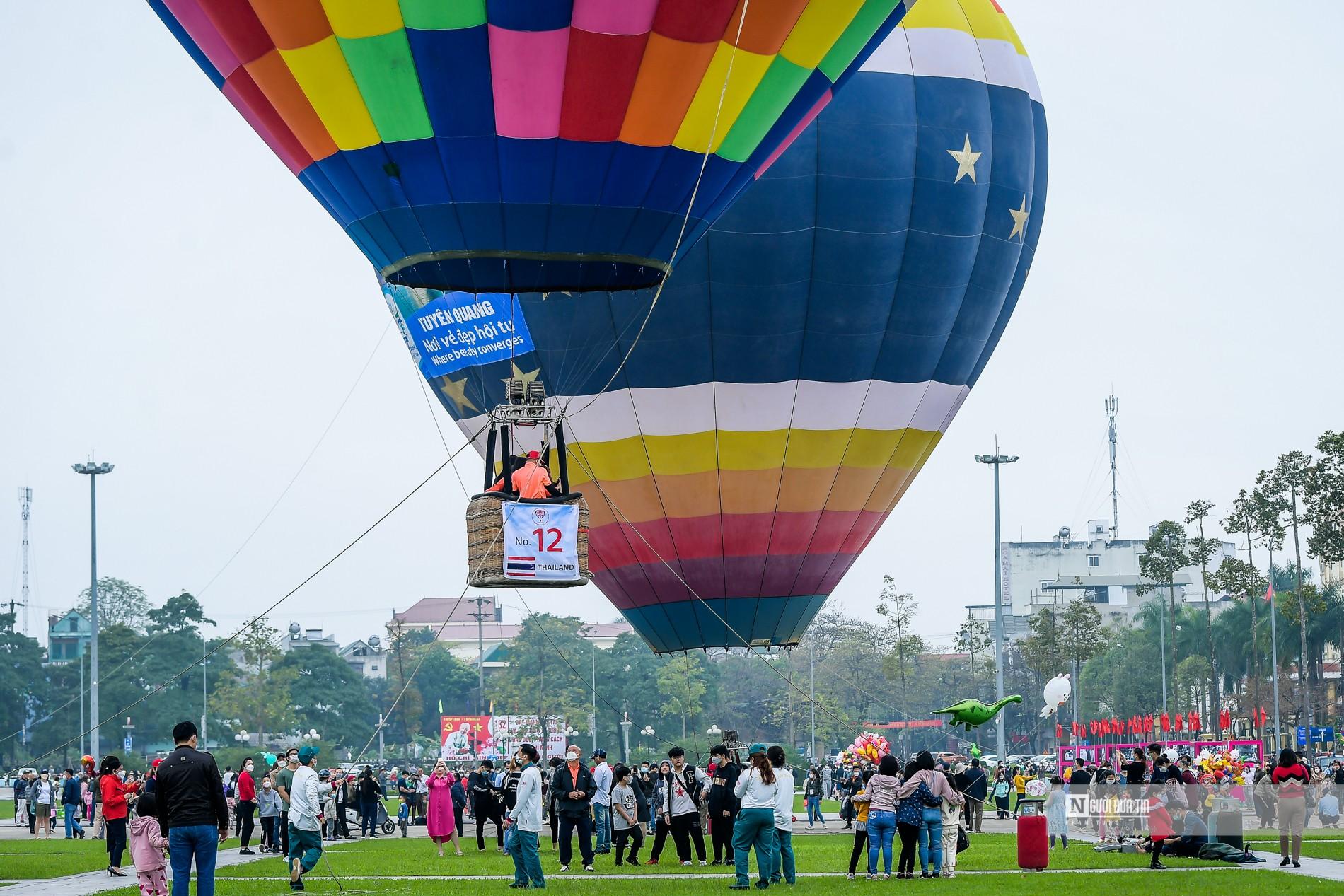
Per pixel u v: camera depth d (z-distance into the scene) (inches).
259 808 2092.8
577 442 2127.2
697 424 2092.8
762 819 1338.6
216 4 1457.9
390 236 1562.5
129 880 1587.1
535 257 1553.9
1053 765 4805.6
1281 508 6338.6
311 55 1450.5
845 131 2039.9
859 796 1467.8
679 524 2150.6
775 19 1472.7
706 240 2009.1
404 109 1465.3
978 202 2132.1
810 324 2063.2
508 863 1811.0
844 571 2258.9
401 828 2704.2
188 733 1074.1
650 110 1482.5
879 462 2177.7
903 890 1311.5
